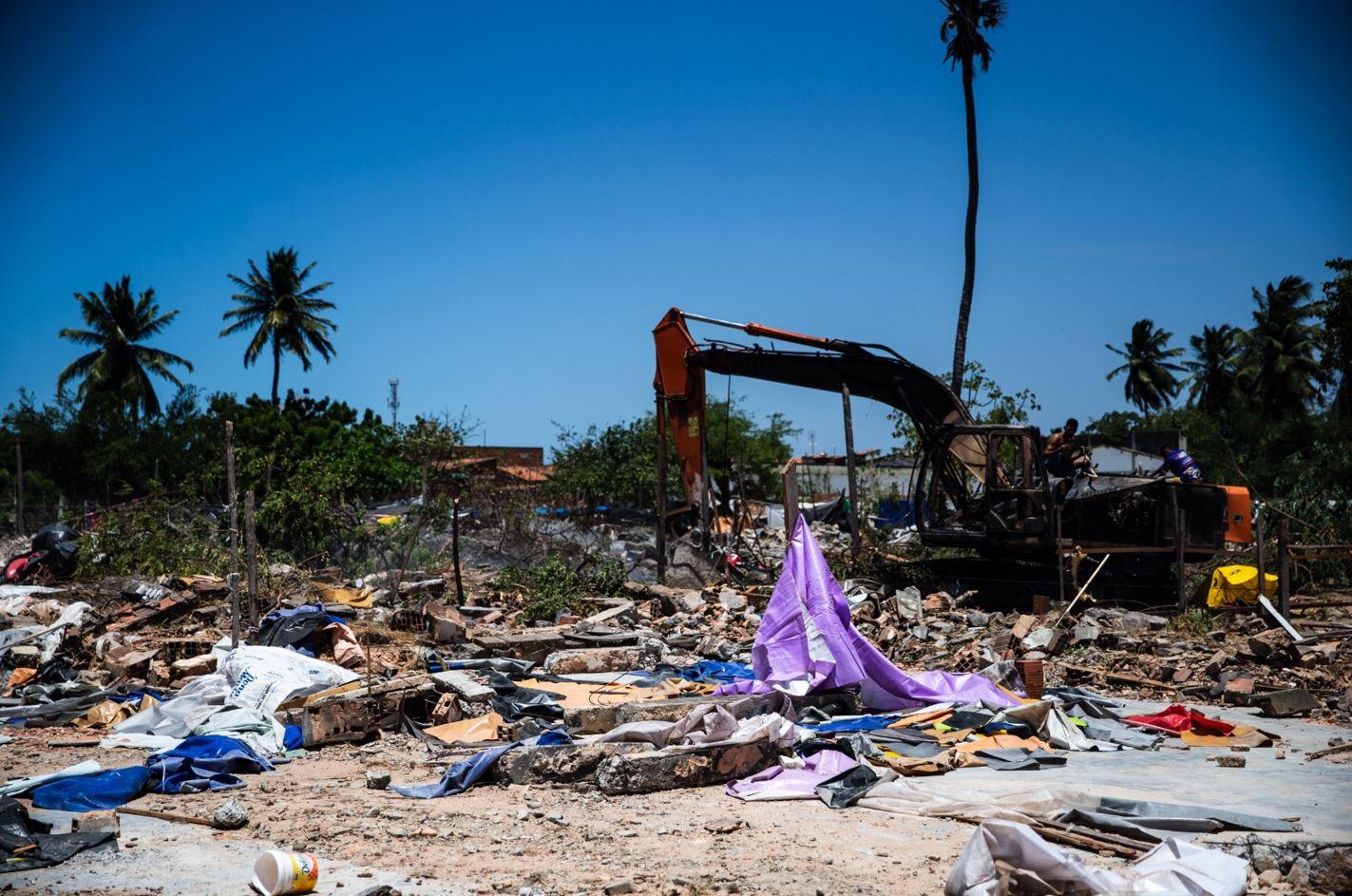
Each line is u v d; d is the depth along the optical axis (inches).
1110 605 724.0
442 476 995.3
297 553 870.4
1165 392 3208.7
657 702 407.8
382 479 1644.9
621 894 218.7
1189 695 500.4
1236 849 240.1
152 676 524.4
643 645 587.5
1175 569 755.4
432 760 364.5
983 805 283.7
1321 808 290.2
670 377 888.3
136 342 2416.3
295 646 534.3
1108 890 203.2
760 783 320.2
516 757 331.3
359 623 639.1
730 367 877.2
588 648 623.2
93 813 278.2
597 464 1775.3
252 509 568.7
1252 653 552.7
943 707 418.0
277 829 274.4
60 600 689.0
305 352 2527.1
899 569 807.7
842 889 223.0
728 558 864.3
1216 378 2844.5
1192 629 635.5
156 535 793.6
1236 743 386.6
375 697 411.8
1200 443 2488.9
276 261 2519.7
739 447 2193.7
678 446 894.4
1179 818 267.6
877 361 838.5
